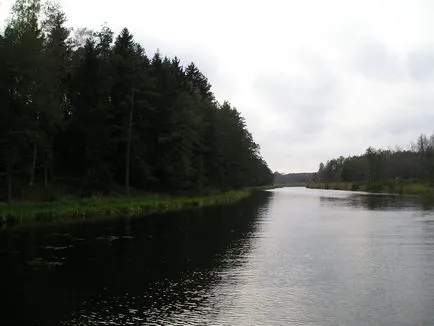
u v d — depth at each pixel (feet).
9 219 114.83
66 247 82.94
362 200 258.78
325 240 96.07
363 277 62.54
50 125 146.30
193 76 329.11
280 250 83.20
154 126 200.85
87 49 183.01
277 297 52.54
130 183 199.00
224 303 50.08
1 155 133.28
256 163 418.31
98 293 53.47
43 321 43.93
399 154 496.23
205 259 74.02
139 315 45.75
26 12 144.36
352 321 44.47
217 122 272.10
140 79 180.45
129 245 86.22
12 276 61.05
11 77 128.77
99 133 168.66
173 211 160.45
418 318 45.37
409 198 274.36
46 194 149.79
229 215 152.05
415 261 73.56
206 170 244.42
